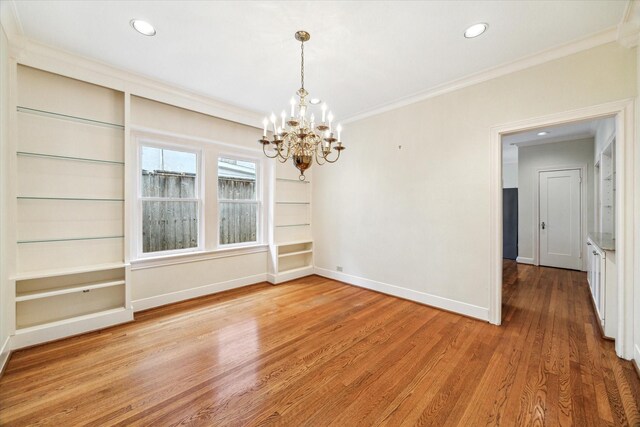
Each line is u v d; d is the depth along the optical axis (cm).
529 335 261
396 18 204
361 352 233
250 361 218
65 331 252
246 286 422
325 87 322
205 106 357
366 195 408
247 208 439
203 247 378
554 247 550
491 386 188
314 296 376
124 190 291
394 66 274
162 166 346
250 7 194
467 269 306
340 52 250
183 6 194
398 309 329
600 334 261
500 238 284
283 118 223
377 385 190
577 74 237
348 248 436
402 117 362
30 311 249
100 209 285
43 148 253
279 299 364
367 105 378
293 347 240
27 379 192
